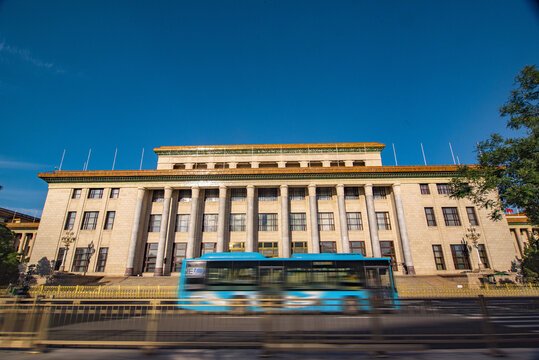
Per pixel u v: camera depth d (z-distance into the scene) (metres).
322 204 41.72
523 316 11.67
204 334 9.39
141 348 8.23
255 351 7.64
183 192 42.78
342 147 46.94
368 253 39.19
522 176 20.80
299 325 8.70
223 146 47.50
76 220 40.03
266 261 18.20
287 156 46.81
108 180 41.72
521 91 22.91
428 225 38.66
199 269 18.12
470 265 36.72
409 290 29.25
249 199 40.19
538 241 33.91
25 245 52.53
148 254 39.66
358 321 8.58
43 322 8.36
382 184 40.31
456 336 8.31
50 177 41.78
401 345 7.55
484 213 38.50
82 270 37.91
